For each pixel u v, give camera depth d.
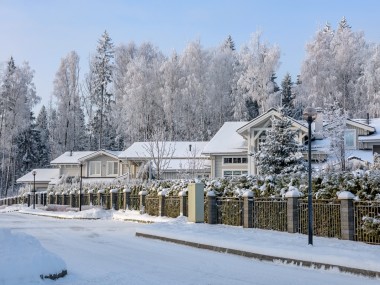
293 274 11.64
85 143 86.88
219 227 20.58
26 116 76.50
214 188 23.14
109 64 81.94
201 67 71.75
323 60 60.88
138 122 69.50
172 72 70.38
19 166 82.31
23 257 10.00
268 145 30.05
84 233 22.14
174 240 18.28
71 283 10.00
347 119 39.47
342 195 15.44
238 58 74.50
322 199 16.48
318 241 15.08
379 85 55.44
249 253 14.51
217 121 70.06
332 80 58.88
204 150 45.38
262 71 62.88
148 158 52.97
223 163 45.56
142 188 33.16
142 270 11.97
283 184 19.06
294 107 63.41
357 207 15.21
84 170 62.22
